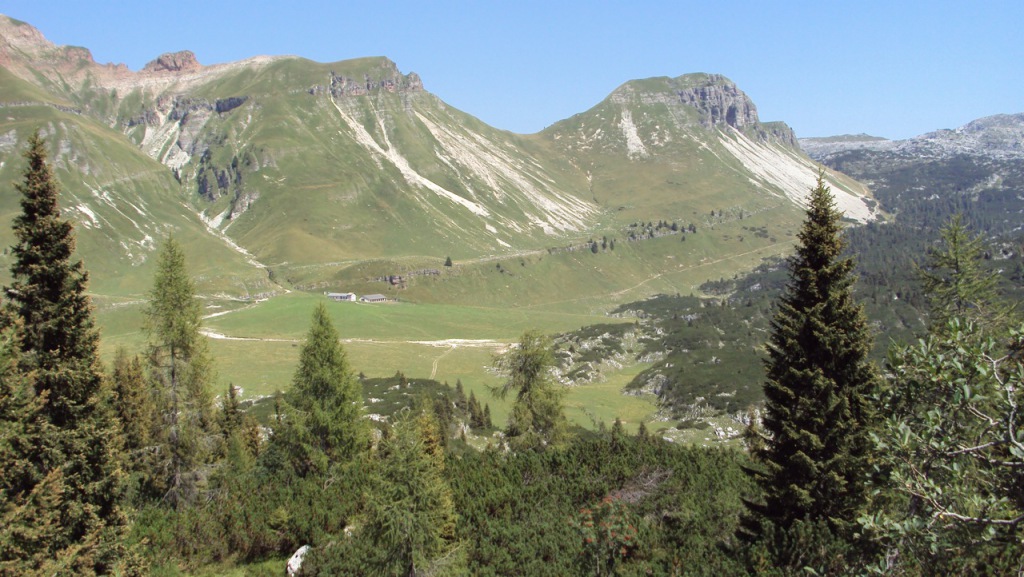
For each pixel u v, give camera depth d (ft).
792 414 75.61
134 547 77.25
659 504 90.68
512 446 151.94
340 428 126.72
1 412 65.87
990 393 37.29
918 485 37.29
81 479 74.84
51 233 79.56
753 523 78.28
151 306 112.16
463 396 308.19
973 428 39.11
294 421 125.90
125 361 145.59
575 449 116.98
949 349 40.01
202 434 118.21
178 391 113.80
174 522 92.22
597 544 74.08
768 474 81.25
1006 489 37.29
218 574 86.43
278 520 92.94
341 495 101.81
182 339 112.57
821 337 73.97
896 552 44.96
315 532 90.22
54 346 79.15
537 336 156.25
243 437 174.50
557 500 94.89
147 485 116.98
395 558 74.59
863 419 72.43
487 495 94.99
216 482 116.98
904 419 40.60
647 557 75.20
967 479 39.32
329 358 128.88
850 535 67.00
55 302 79.77
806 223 79.92
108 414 82.33
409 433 78.38
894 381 43.09
